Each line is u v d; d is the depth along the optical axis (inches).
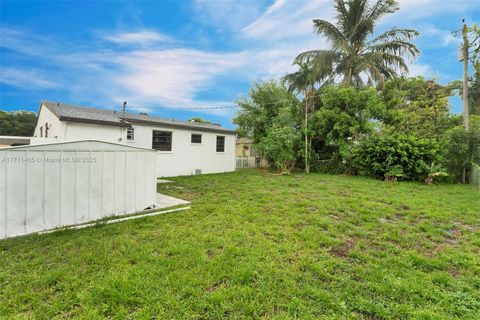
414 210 203.5
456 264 111.3
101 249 118.4
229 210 195.2
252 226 156.3
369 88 488.7
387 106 501.4
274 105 569.6
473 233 152.6
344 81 534.3
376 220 176.2
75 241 128.3
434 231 154.5
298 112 543.5
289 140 485.1
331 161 513.0
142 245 124.0
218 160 525.3
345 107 492.7
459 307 80.4
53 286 88.3
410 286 91.4
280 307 80.2
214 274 97.1
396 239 140.6
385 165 406.9
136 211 191.3
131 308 78.2
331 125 503.8
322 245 130.9
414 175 394.3
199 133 484.1
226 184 335.9
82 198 162.9
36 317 74.1
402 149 399.5
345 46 518.9
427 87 526.3
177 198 241.6
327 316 75.9
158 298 81.9
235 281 93.1
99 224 157.5
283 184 340.5
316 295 85.4
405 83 559.5
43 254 113.0
